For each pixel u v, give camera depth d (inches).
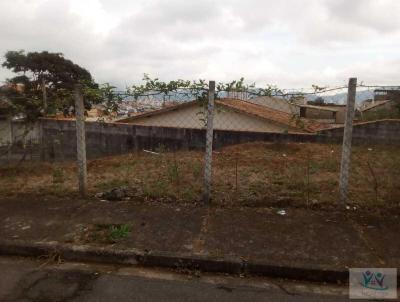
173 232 153.6
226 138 431.2
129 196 195.6
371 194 200.7
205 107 189.8
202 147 428.8
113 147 457.7
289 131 472.1
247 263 129.5
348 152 173.3
